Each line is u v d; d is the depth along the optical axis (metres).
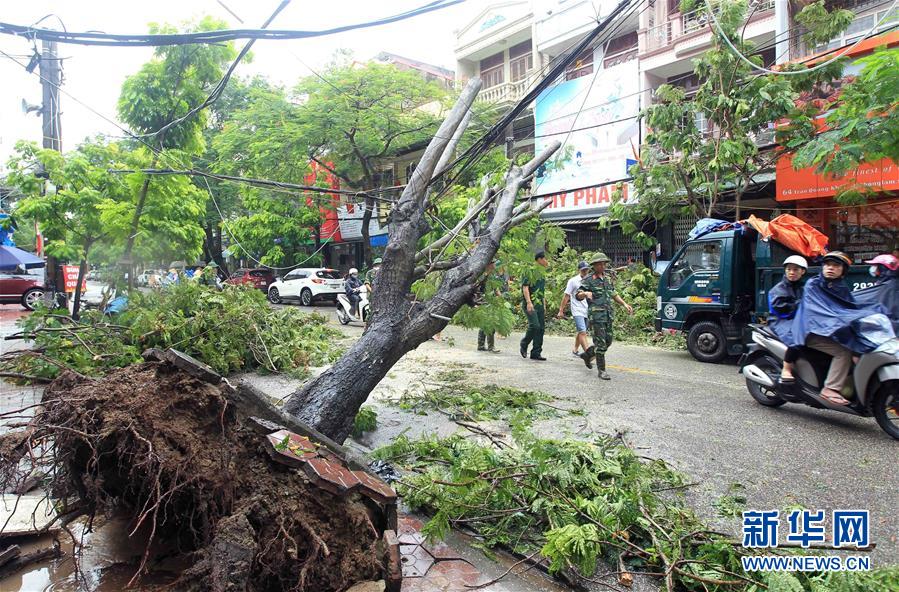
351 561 2.85
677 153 14.43
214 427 3.21
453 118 5.36
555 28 18.58
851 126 7.77
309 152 18.52
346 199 21.69
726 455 4.95
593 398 7.10
